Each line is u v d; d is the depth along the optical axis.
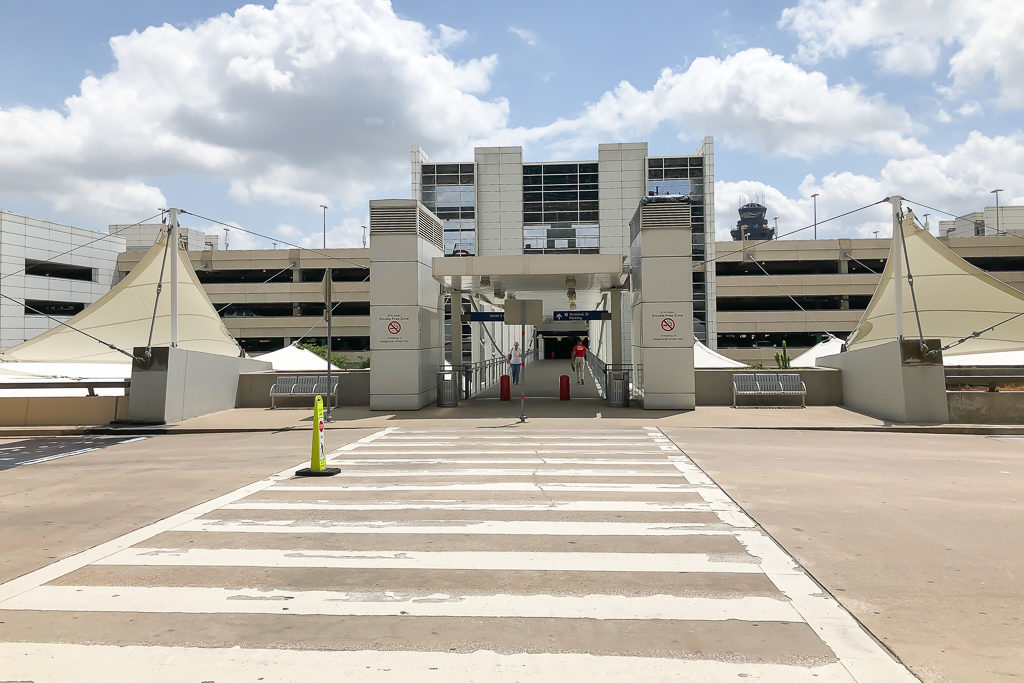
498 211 68.56
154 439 16.20
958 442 14.44
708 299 66.81
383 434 15.99
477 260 20.97
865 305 70.44
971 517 7.95
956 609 5.18
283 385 22.12
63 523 8.05
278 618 5.10
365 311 73.94
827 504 8.63
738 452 12.97
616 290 24.06
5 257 62.16
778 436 15.30
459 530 7.55
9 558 6.70
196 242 80.19
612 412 19.84
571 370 41.97
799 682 4.02
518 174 68.62
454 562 6.42
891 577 5.90
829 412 19.59
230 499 9.24
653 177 67.56
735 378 21.25
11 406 18.27
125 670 4.24
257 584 5.87
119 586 5.84
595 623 4.96
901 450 13.23
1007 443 14.28
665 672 4.17
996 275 67.81
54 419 18.30
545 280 23.20
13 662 4.37
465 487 9.85
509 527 7.66
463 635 4.76
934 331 25.77
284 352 32.78
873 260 69.69
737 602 5.35
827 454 12.72
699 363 32.53
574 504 8.73
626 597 5.48
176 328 19.91
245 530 7.63
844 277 68.44
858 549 6.70
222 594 5.62
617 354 24.00
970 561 6.32
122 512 8.58
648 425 17.19
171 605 5.39
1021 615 5.05
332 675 4.16
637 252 21.84
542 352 68.44
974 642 4.58
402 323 20.80
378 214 20.94
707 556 6.53
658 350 20.38
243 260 74.75
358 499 9.14
